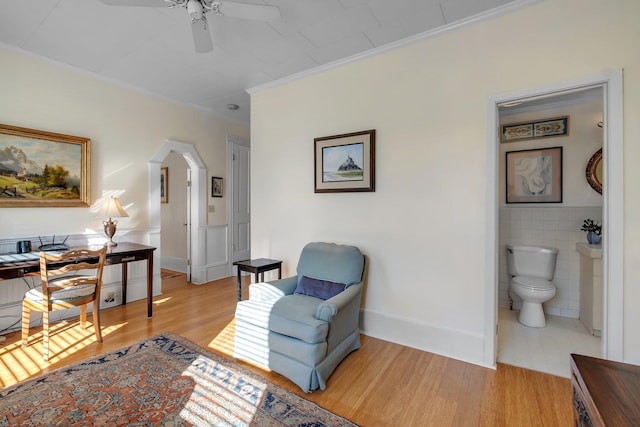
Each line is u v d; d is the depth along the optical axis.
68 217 3.07
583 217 3.20
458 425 1.63
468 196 2.31
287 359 1.99
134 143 3.64
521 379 2.06
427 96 2.48
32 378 1.99
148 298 3.12
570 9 1.96
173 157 5.51
